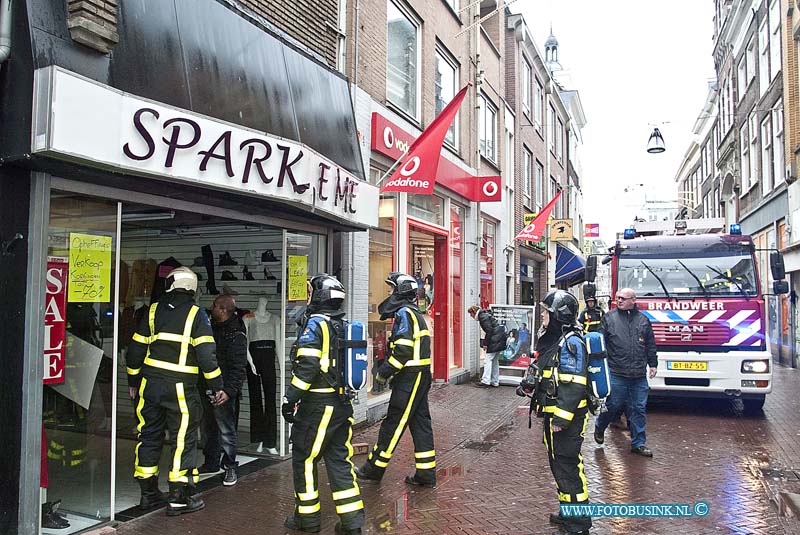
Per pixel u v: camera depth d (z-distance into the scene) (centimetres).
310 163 597
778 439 826
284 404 460
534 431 852
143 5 468
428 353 598
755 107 2248
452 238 1289
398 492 579
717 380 952
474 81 1405
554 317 489
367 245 880
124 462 636
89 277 470
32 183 419
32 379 414
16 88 391
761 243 2202
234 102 542
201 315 514
